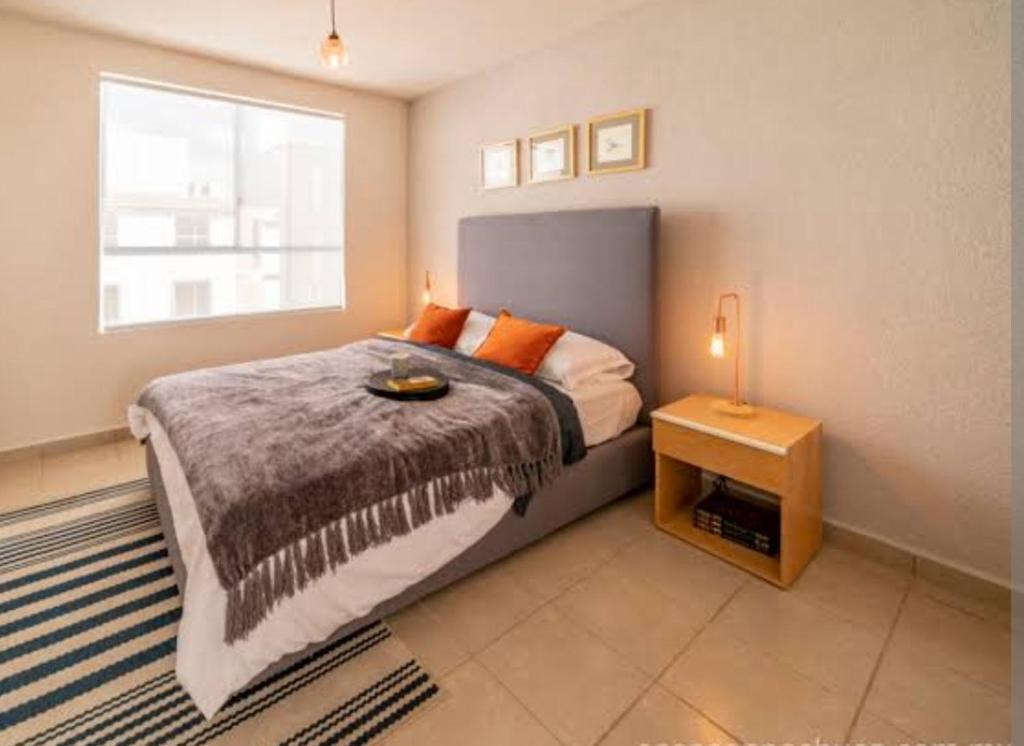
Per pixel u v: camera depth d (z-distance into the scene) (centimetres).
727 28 243
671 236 276
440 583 189
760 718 147
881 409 213
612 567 217
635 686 158
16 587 199
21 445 312
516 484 208
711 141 254
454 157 405
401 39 316
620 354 287
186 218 377
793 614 188
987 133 180
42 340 313
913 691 155
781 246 236
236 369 274
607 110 297
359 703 151
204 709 133
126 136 344
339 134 417
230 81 355
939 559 204
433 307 363
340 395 234
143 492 276
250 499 147
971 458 193
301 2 270
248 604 138
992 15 176
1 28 283
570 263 311
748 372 253
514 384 248
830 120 215
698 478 273
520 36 311
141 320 349
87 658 165
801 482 207
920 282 199
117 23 295
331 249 439
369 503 166
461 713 148
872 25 202
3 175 292
